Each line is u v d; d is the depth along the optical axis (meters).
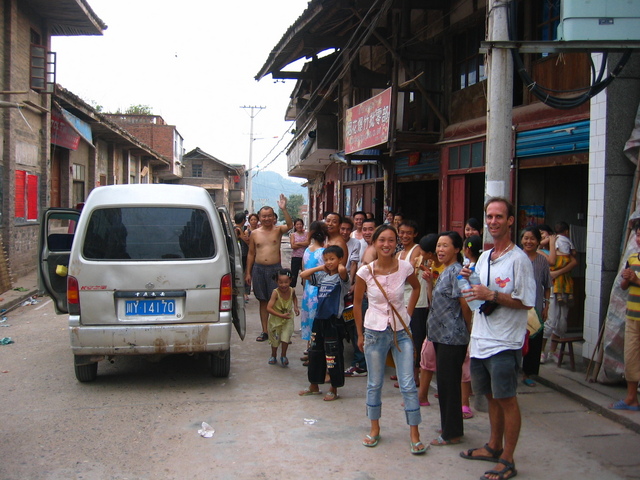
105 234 5.49
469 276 3.79
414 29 12.49
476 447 4.25
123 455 4.05
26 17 14.13
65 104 16.12
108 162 23.47
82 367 5.60
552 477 3.76
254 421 4.75
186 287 5.47
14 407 5.03
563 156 7.61
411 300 4.40
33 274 14.41
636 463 3.97
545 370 5.99
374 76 13.20
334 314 5.17
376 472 3.83
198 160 51.19
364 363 6.20
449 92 10.97
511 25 5.34
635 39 4.83
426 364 5.10
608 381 5.47
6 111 12.91
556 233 6.56
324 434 4.48
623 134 5.85
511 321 3.74
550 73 7.95
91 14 15.55
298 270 9.75
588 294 6.08
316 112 18.20
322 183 24.42
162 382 5.84
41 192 15.13
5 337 7.94
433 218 14.09
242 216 11.15
